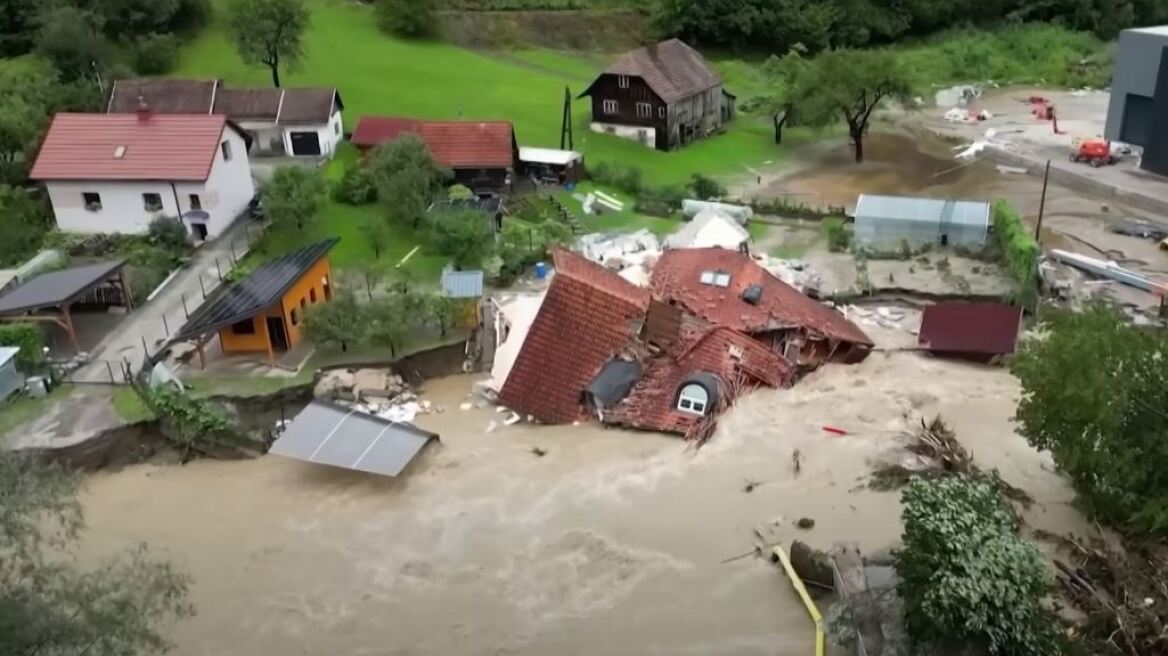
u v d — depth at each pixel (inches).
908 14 4097.0
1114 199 2432.3
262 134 2434.8
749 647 1071.0
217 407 1471.5
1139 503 1136.2
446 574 1203.9
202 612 1149.1
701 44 3907.5
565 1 3850.9
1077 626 1011.9
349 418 1438.2
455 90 3026.6
